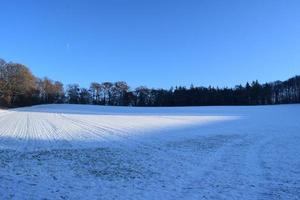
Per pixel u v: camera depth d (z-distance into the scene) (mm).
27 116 45062
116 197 8352
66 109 72938
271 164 12625
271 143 18812
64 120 37406
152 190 9047
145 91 128625
